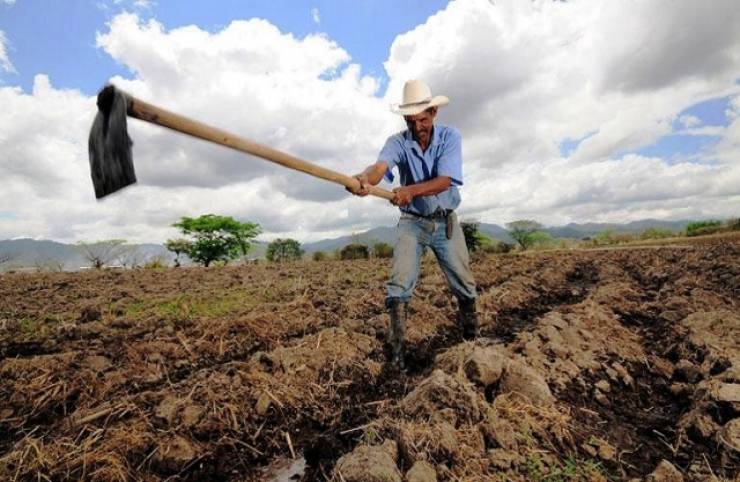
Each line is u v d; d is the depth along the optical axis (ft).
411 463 7.03
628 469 7.53
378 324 15.57
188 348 13.73
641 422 9.21
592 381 10.67
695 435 8.20
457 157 12.50
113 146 5.41
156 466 7.99
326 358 12.16
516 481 6.84
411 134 12.58
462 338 15.03
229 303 21.76
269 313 16.76
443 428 7.45
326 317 17.97
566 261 40.09
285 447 8.83
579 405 9.57
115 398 10.53
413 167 12.60
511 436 7.73
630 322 16.46
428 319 16.76
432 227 12.56
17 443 8.93
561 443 7.97
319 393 10.61
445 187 12.10
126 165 5.43
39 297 25.03
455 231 13.03
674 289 21.29
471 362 9.66
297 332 16.07
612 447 7.99
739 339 12.02
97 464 7.80
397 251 12.44
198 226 82.89
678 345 12.69
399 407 8.79
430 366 12.14
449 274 13.46
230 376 11.05
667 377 11.34
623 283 23.29
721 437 7.63
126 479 7.57
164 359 13.08
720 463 7.40
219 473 8.02
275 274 37.04
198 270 43.62
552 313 15.76
